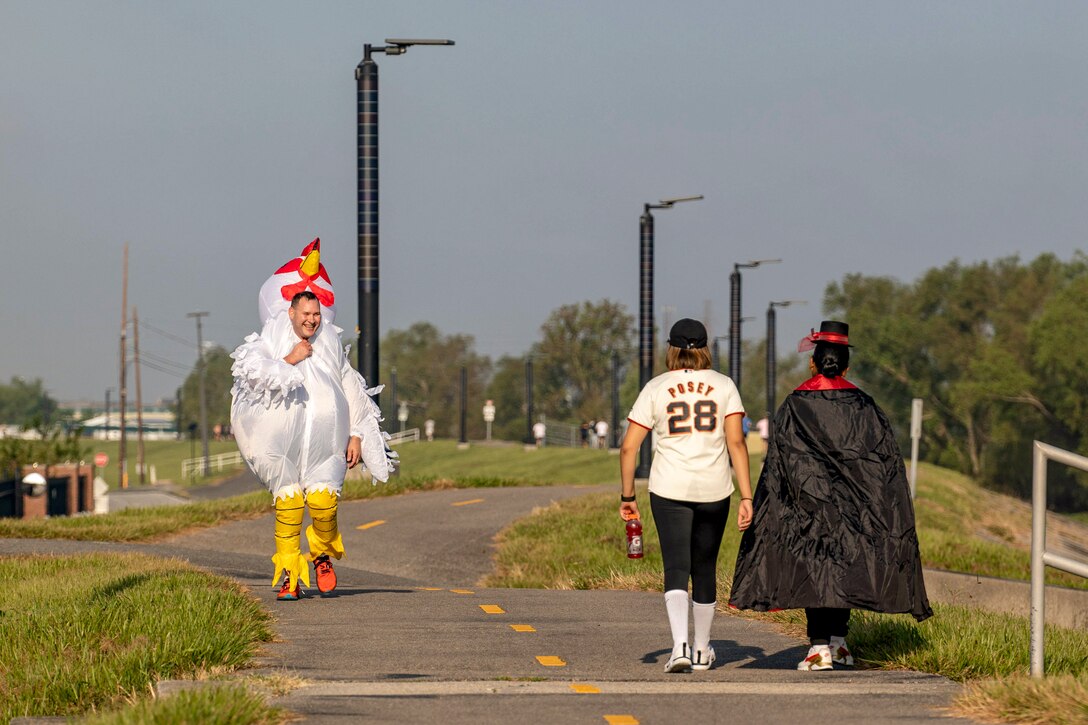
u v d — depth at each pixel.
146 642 29.55
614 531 68.25
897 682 26.98
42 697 26.72
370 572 59.62
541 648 32.03
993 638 30.97
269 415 40.25
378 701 24.23
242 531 68.38
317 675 27.70
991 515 156.38
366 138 81.56
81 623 32.41
